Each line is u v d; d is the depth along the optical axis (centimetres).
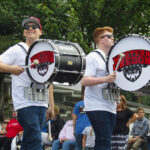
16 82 998
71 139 1828
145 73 934
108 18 2633
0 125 2512
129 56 957
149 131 2227
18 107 988
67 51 981
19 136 1617
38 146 979
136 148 2242
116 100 1001
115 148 1559
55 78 970
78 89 3556
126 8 2633
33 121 975
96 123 990
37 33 1045
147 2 2619
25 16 2772
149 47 931
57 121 1895
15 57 1004
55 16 2542
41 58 973
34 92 988
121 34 2688
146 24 2727
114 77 941
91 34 2634
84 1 2578
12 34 2833
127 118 1579
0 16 2719
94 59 998
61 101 3669
